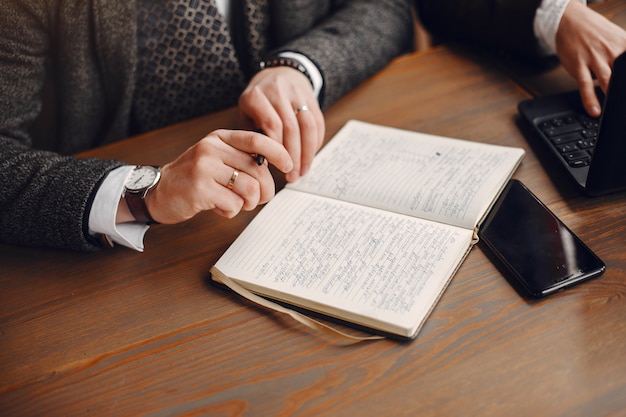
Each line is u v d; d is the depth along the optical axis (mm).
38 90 1072
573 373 624
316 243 799
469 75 1140
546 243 761
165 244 859
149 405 657
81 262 853
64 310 784
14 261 868
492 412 602
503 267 751
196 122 1103
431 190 855
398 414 614
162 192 840
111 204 841
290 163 855
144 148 1060
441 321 698
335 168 936
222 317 742
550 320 679
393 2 1290
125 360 708
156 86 1222
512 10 1120
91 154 1061
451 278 748
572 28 1039
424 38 1636
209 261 822
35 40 1021
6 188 881
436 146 957
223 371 681
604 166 786
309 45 1132
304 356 683
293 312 719
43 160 909
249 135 837
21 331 764
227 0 1271
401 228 802
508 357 649
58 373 705
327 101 1104
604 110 741
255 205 841
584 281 715
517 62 1152
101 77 1158
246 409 640
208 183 815
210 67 1216
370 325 696
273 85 1021
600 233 779
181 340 721
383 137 997
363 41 1183
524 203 828
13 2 962
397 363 661
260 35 1275
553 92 1053
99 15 1048
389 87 1149
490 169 882
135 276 817
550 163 907
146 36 1169
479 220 800
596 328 663
